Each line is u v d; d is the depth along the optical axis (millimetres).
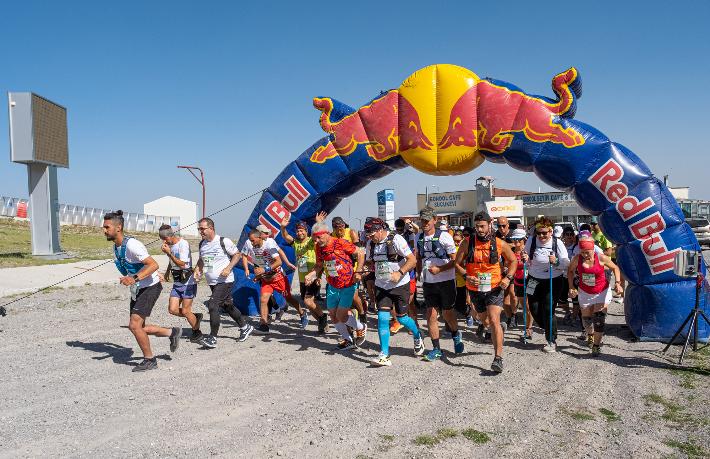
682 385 5250
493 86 8039
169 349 6973
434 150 8406
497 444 3893
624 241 7449
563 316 9266
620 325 8375
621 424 4254
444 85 8266
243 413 4582
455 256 6180
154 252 26703
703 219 26469
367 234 6234
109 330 8211
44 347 7121
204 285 14477
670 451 3742
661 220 7191
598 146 7473
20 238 26625
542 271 6797
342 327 6918
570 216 36875
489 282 5789
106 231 5605
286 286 8297
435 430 4164
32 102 19078
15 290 12375
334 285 6695
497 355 5738
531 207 38750
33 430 4223
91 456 3734
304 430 4180
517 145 7844
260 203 9578
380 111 8711
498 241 5805
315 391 5191
